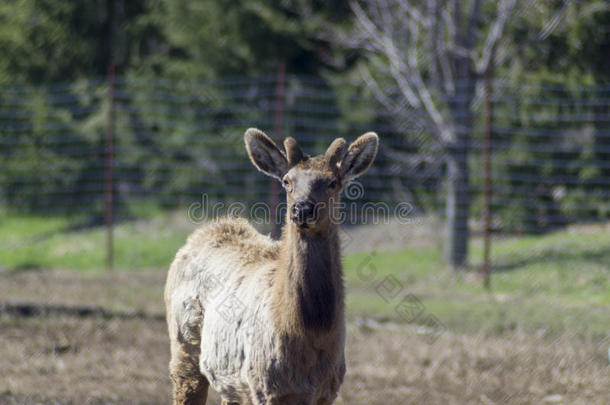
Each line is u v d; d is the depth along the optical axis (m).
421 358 30.02
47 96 80.00
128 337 33.09
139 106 76.31
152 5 82.56
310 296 16.72
